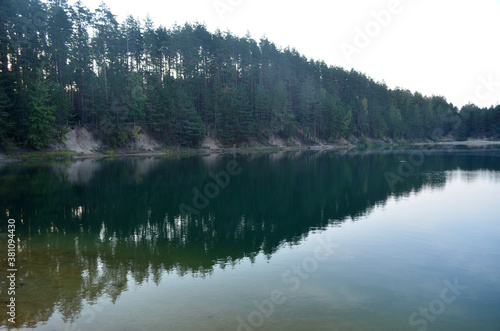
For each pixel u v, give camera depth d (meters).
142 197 25.67
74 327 7.82
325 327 7.91
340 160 57.75
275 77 106.44
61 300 9.17
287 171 41.59
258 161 56.16
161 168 44.34
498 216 19.08
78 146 62.12
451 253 13.23
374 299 9.41
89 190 28.30
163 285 10.25
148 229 17.05
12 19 53.28
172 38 83.94
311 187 29.97
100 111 63.97
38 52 61.50
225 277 10.91
